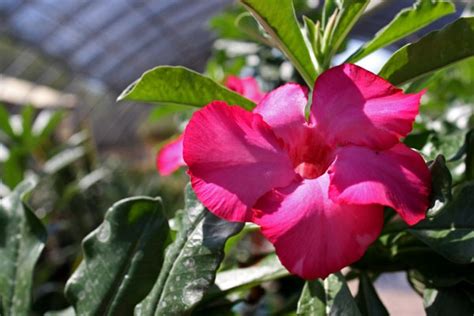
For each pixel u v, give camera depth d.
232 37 0.54
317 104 0.17
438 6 0.20
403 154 0.16
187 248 0.17
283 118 0.17
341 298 0.17
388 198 0.15
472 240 0.17
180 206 0.84
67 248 0.56
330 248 0.15
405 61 0.19
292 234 0.15
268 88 0.55
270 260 0.21
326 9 0.22
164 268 0.18
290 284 0.35
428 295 0.18
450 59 0.19
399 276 1.73
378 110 0.16
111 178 0.85
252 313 0.35
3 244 0.22
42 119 0.56
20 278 0.21
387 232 0.20
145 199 0.19
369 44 0.21
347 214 0.15
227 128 0.16
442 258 0.19
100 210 0.63
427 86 0.23
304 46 0.20
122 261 0.18
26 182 0.24
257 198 0.15
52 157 0.58
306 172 0.18
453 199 0.18
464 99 0.49
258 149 0.16
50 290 0.45
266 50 0.55
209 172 0.16
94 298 0.18
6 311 0.21
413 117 0.16
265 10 0.19
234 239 0.21
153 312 0.17
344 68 0.17
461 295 0.18
